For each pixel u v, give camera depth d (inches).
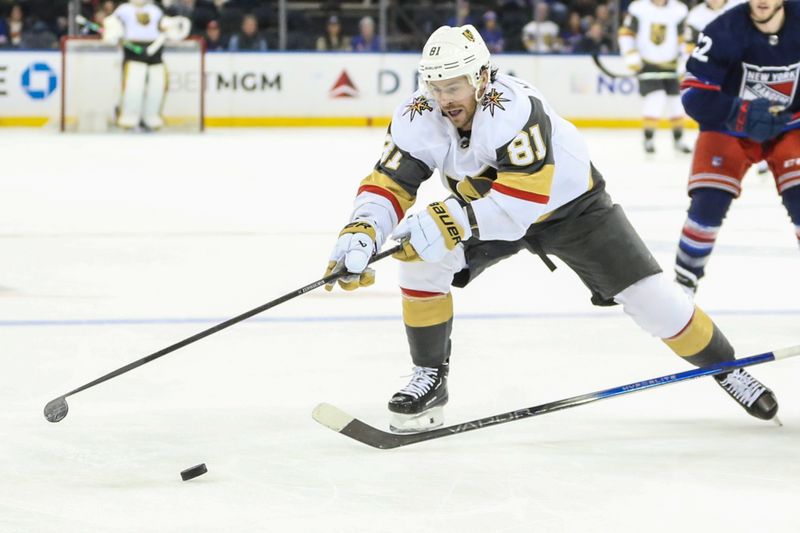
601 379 427.2
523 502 299.9
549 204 338.6
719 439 355.9
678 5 1358.3
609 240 348.2
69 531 279.7
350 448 347.3
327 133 1646.2
